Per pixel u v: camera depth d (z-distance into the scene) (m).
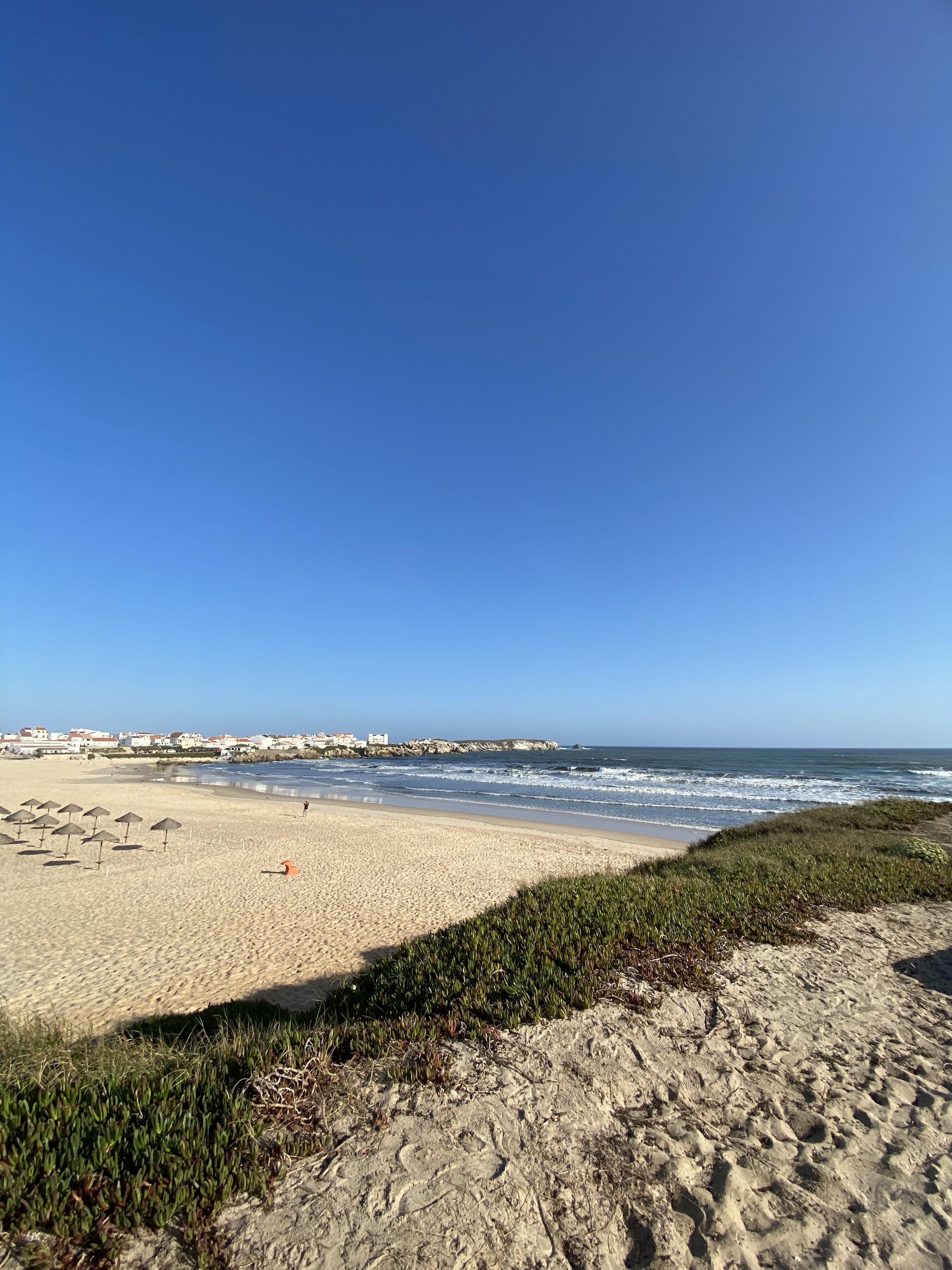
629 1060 4.33
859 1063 4.53
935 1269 2.76
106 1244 2.67
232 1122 3.44
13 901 14.56
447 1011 5.06
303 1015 6.73
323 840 23.62
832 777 62.97
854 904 8.69
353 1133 3.46
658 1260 2.74
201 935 12.05
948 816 23.62
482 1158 3.29
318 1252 2.67
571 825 29.66
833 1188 3.24
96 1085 3.82
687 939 6.56
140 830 25.80
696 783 56.62
